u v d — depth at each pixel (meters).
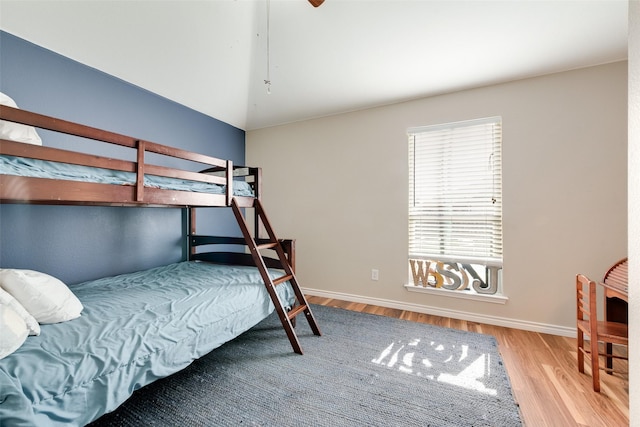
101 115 2.27
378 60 2.39
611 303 1.88
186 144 3.01
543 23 1.87
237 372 1.76
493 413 1.41
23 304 1.29
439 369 1.80
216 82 2.81
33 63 1.88
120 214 2.46
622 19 1.79
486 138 2.60
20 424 0.86
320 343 2.15
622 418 1.37
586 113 2.22
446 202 2.77
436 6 1.88
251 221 3.83
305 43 2.36
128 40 2.10
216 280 2.20
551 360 1.92
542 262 2.38
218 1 2.07
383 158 3.04
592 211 2.22
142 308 1.60
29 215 1.92
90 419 1.06
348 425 1.33
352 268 3.21
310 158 3.45
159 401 1.49
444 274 2.79
